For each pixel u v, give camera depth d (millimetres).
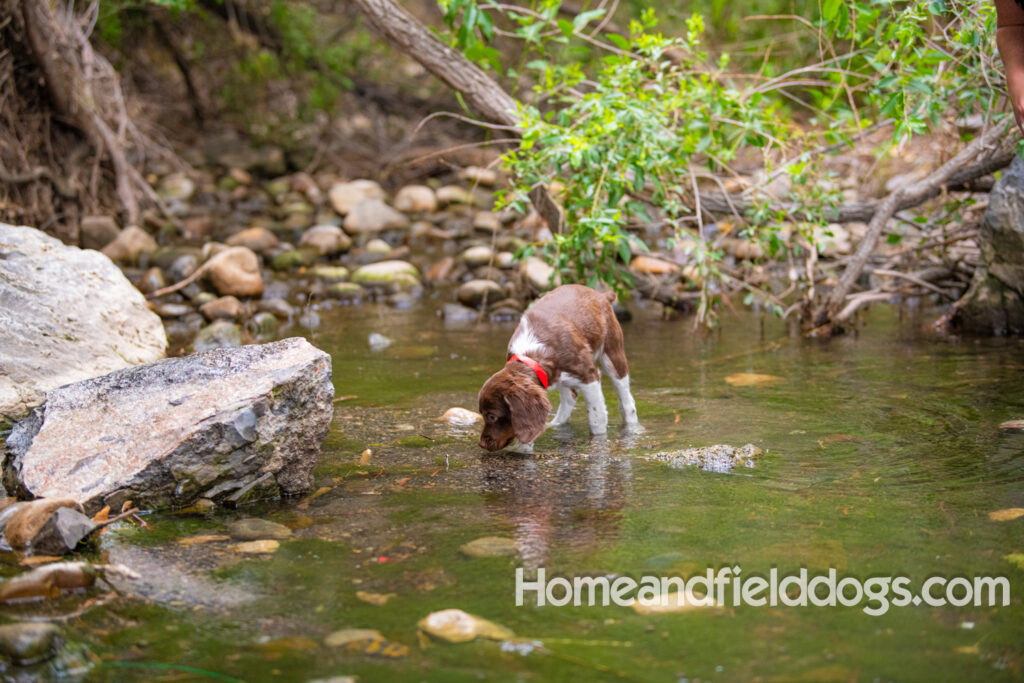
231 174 13797
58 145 10414
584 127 7168
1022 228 6816
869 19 6805
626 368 5273
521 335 4918
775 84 9367
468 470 4465
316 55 13938
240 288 8578
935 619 2936
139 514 3914
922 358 6465
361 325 7867
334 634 2896
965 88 7090
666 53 9039
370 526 3770
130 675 2691
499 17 12625
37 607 3111
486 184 13164
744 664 2693
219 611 3066
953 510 3797
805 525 3684
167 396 4262
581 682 2611
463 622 2918
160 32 14289
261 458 4062
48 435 4133
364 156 15086
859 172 10719
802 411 5328
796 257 9133
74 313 5691
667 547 3494
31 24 9453
